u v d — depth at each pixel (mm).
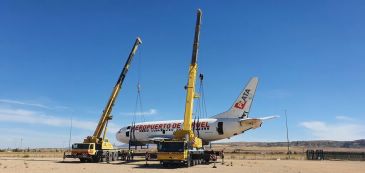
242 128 68625
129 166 51000
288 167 51000
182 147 48969
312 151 89438
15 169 43219
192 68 55562
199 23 56406
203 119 71438
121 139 81375
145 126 78062
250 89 70875
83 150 60531
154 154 53812
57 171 40781
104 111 66062
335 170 46688
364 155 89812
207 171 42344
